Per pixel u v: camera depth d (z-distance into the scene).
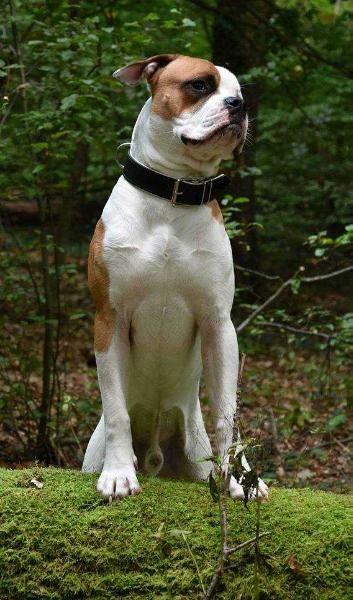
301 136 14.00
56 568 3.75
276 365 10.19
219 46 11.12
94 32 6.78
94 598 3.70
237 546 3.60
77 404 7.38
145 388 4.59
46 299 7.33
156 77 4.25
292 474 6.82
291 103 13.43
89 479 4.16
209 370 4.34
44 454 7.16
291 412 7.52
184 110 4.07
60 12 7.30
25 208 12.79
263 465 3.73
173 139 4.11
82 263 14.06
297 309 12.04
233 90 4.11
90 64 6.77
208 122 4.01
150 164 4.19
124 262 4.14
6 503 3.92
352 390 7.60
